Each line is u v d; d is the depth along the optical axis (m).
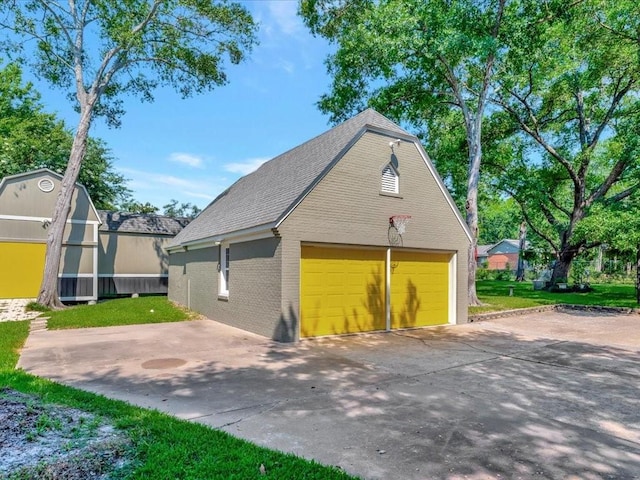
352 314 10.34
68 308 14.30
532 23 14.93
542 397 5.45
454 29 14.26
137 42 15.09
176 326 11.30
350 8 18.38
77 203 18.17
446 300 12.48
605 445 3.97
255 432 4.11
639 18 16.77
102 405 4.57
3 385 5.24
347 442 3.90
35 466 3.05
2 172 21.67
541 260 29.20
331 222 9.81
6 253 16.62
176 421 4.17
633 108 19.70
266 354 7.84
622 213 15.95
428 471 3.35
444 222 12.23
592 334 10.67
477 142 16.02
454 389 5.76
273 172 13.73
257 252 10.05
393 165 11.08
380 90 19.16
